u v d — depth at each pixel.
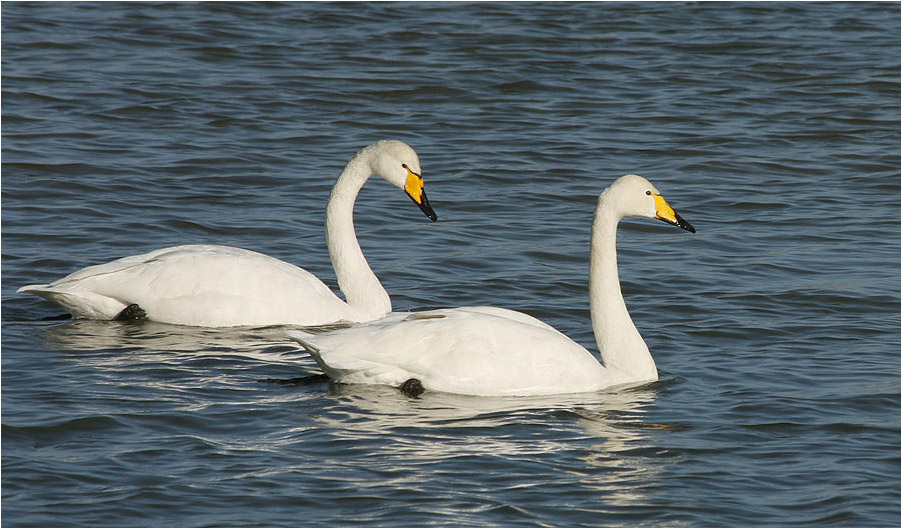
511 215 22.09
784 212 22.61
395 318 14.32
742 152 26.59
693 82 32.19
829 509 10.93
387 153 17.52
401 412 13.18
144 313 16.52
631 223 21.98
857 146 27.27
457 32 36.41
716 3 41.53
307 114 28.48
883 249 20.31
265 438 12.31
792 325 16.53
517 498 11.05
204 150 25.31
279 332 16.31
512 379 13.81
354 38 35.34
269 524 10.45
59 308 17.06
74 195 22.05
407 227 21.28
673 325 16.56
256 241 20.31
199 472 11.45
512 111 29.36
